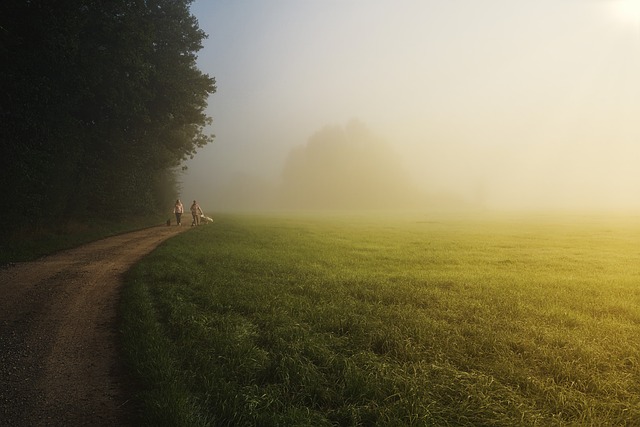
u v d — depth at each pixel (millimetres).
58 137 24109
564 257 20953
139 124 35938
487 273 15586
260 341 7410
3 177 19156
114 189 35469
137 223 39344
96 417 4855
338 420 4824
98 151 32781
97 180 32562
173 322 8141
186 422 4500
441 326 8242
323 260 18234
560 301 10945
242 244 24266
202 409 5016
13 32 18328
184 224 43906
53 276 13141
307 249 22656
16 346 7066
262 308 9461
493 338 7582
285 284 12430
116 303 9992
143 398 5145
